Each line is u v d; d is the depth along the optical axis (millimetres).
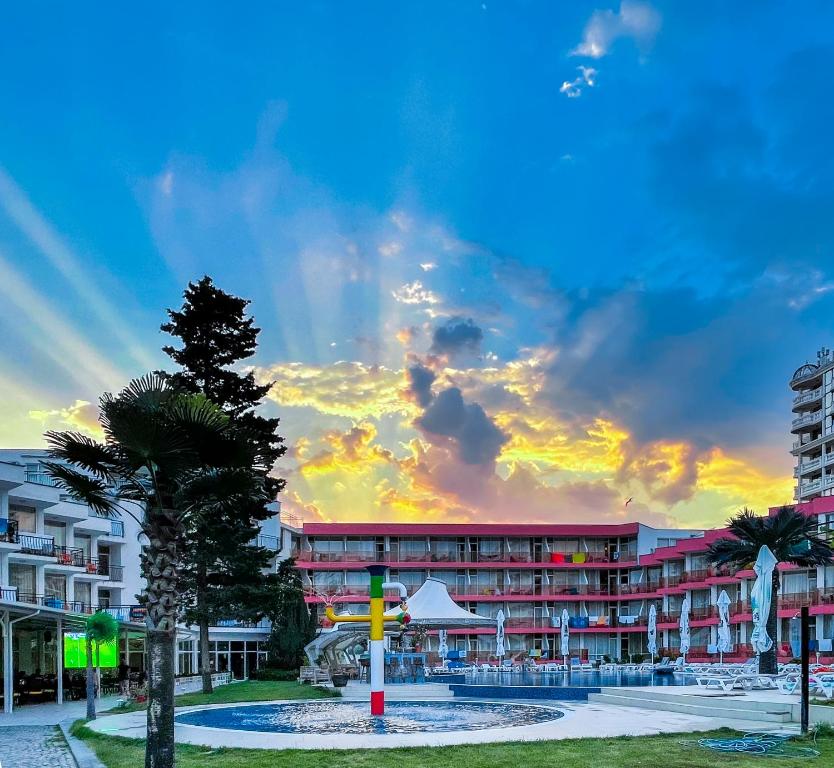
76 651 36344
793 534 35375
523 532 74500
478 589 72875
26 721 27375
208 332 38375
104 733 21266
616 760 14719
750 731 18281
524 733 18297
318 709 26797
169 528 15352
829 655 47281
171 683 14859
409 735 18031
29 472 54844
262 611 38906
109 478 16562
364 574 72875
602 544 75625
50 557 48562
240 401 38656
